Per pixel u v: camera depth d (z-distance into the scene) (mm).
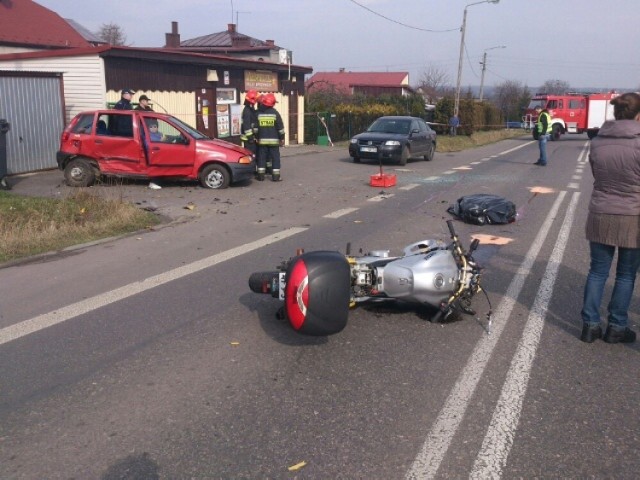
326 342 5133
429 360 4797
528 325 5523
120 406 4109
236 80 22703
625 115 4777
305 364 4730
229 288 6582
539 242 8781
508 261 7719
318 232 9398
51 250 8281
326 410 4043
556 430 3814
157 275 7082
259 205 11805
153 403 4145
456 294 5430
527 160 23312
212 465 3457
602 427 3861
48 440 3715
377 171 18188
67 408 4086
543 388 4355
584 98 40562
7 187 12656
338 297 4500
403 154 20000
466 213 10258
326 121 29859
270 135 15008
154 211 10984
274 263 7570
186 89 19953
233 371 4613
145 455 3551
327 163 20281
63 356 4895
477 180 16312
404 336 5262
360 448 3609
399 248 8398
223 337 5258
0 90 14211
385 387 4355
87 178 13312
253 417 3961
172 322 5602
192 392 4293
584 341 5141
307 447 3623
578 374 4574
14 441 3703
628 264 4941
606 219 4793
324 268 4504
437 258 5340
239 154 13727
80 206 10156
